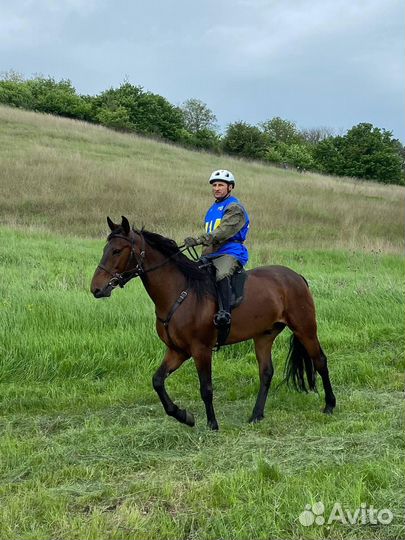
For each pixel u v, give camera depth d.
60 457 4.80
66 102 50.19
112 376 7.02
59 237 16.03
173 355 5.69
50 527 3.79
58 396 6.33
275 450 4.97
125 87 55.81
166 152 39.03
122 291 9.84
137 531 3.69
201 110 73.00
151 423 5.48
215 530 3.74
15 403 6.08
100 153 33.06
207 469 4.60
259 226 20.20
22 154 27.55
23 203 19.97
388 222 22.94
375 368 7.38
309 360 6.46
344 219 22.52
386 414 5.82
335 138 56.34
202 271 5.67
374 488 4.20
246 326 5.85
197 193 24.42
